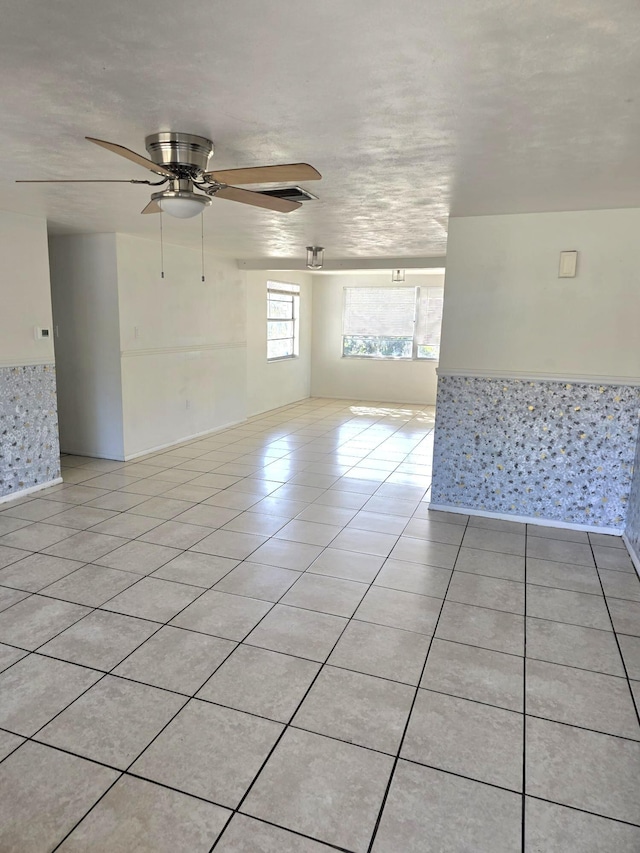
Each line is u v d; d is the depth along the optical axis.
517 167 2.62
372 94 1.83
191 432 6.38
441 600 2.85
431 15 1.35
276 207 2.56
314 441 6.43
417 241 5.12
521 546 3.56
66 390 5.46
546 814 1.62
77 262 5.12
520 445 3.92
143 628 2.52
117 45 1.52
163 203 2.34
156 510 4.06
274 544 3.50
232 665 2.27
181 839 1.52
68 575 3.02
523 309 3.76
